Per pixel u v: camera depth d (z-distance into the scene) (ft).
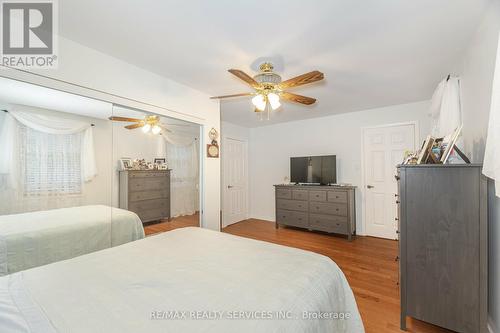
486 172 3.89
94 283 3.50
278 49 6.43
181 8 4.82
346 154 13.92
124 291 3.27
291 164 15.39
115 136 8.14
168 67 7.57
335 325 3.70
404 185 5.66
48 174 6.72
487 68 5.03
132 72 7.38
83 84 6.25
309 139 15.34
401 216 5.68
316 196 13.53
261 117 14.79
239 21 5.24
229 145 16.47
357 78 8.50
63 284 3.47
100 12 4.96
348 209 12.48
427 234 5.38
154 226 9.04
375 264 9.31
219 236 5.87
